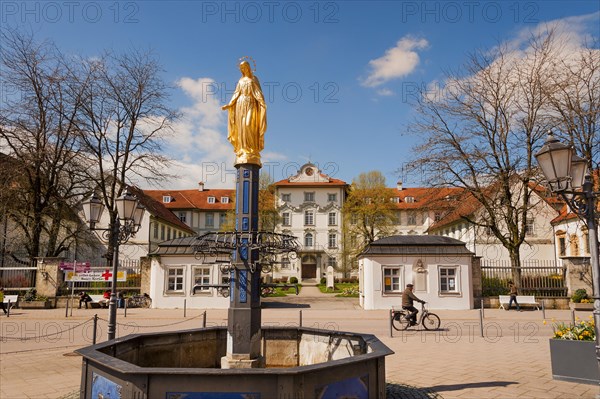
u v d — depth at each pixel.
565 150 7.07
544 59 27.09
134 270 28.75
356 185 54.94
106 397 5.68
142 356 7.97
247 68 8.46
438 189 29.39
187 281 26.61
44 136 29.56
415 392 8.07
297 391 5.14
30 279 27.89
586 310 25.38
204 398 5.17
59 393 8.14
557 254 40.41
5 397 7.88
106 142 31.02
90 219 11.12
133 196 11.29
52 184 30.50
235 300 7.79
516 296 25.75
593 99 24.69
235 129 8.38
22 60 28.73
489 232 33.31
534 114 27.33
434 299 26.00
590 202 7.23
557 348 9.10
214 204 73.44
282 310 26.03
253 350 7.73
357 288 42.00
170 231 58.66
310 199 66.25
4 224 33.47
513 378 9.19
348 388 5.79
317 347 8.67
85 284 28.25
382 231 53.47
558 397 7.82
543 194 32.19
